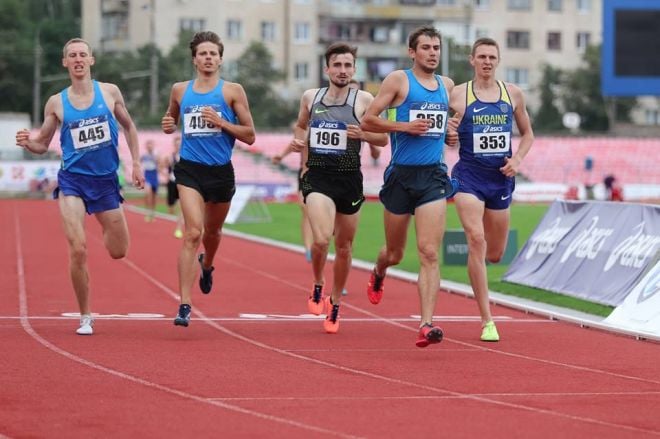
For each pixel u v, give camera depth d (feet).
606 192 393.50
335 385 61.16
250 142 82.28
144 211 303.27
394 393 58.95
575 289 105.40
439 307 102.89
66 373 64.13
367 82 614.34
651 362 70.90
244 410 53.88
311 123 81.05
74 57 79.77
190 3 575.38
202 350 73.87
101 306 100.48
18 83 540.11
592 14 635.66
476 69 81.56
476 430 49.70
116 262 147.33
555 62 633.61
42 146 81.35
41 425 50.26
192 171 81.05
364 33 616.39
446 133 79.25
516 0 627.46
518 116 82.84
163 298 107.76
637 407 55.42
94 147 79.97
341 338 81.15
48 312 94.79
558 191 414.62
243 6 584.81
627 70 281.33
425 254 75.41
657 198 424.87
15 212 293.02
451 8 618.03
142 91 525.34
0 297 106.01
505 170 80.48
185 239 80.69
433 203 76.18
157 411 53.52
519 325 90.33
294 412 53.47
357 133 79.56
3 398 56.49
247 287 119.34
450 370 66.90
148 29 573.33
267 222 257.75
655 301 85.97
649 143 493.36
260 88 540.93
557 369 67.72
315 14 599.98
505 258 143.33
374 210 319.06
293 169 456.04
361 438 48.01
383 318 94.17
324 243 81.15
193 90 81.56
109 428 49.75
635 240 99.09
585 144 490.08
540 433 49.16
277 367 67.21
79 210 80.23
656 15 280.92
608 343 79.97
